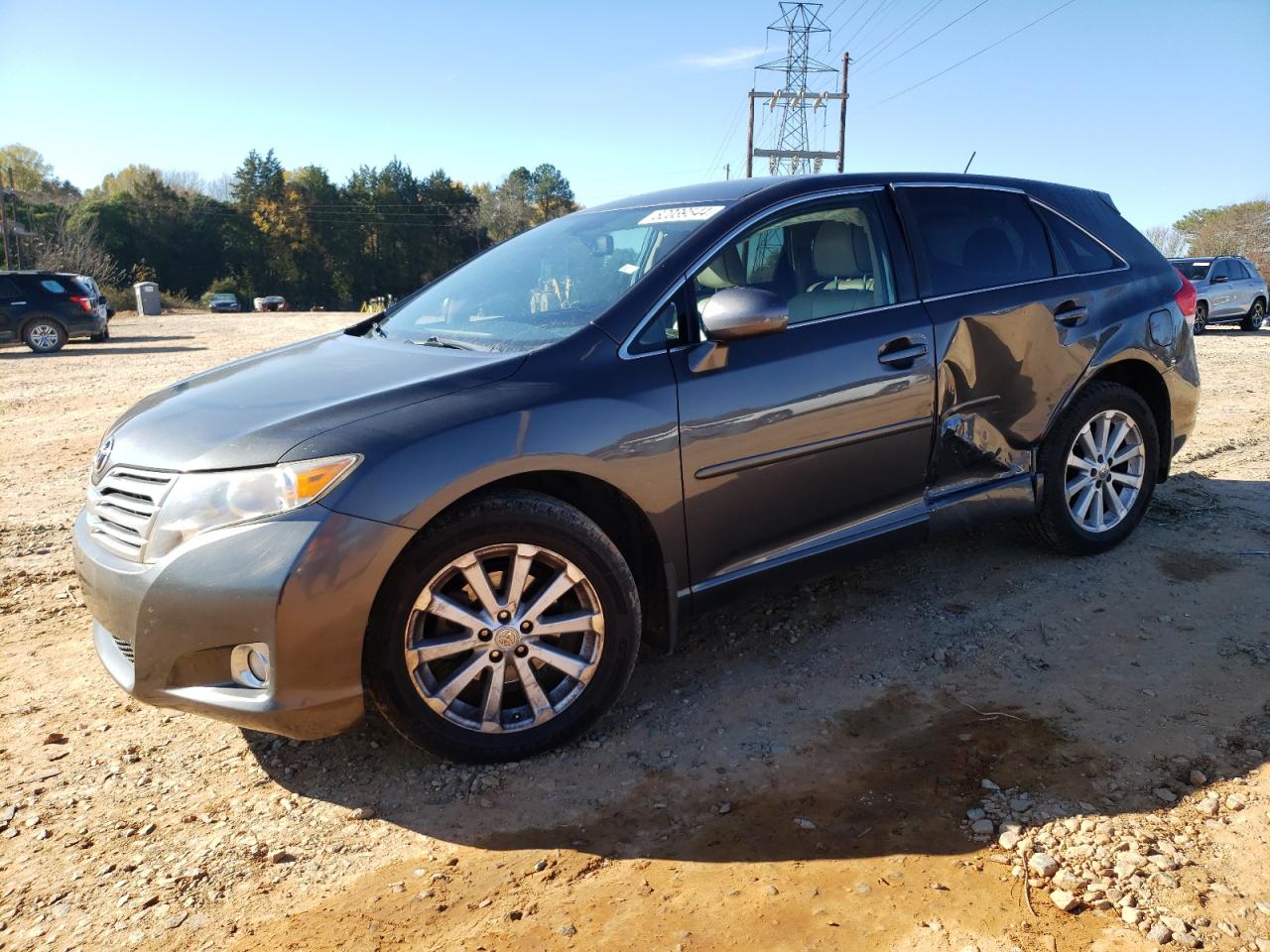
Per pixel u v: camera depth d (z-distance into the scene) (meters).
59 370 14.68
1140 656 3.26
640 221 3.48
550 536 2.65
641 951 2.00
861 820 2.43
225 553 2.38
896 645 3.46
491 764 2.75
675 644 3.04
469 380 2.71
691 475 2.91
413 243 99.88
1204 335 18.08
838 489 3.27
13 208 57.78
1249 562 4.06
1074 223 4.14
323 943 2.07
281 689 2.39
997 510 3.74
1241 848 2.24
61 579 4.47
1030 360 3.74
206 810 2.61
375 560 2.41
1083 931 2.00
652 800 2.58
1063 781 2.55
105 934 2.13
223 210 87.62
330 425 2.52
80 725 3.09
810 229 3.38
